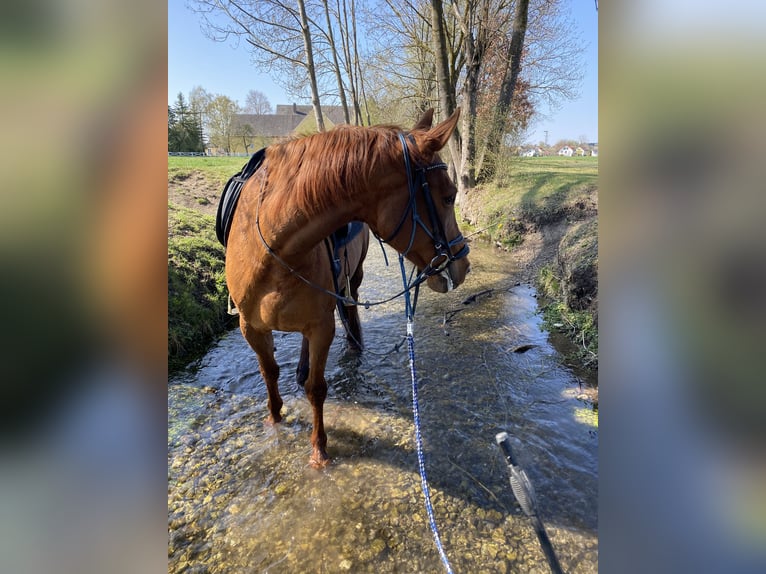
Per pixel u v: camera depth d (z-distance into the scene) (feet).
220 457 8.91
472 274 22.43
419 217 6.35
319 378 8.20
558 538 7.02
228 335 15.24
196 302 15.29
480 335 14.96
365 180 6.07
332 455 8.95
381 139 6.14
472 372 12.43
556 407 10.69
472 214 34.37
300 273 6.90
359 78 49.47
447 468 8.61
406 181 6.16
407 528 7.22
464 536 7.07
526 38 36.50
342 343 14.43
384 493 7.97
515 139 35.09
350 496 7.89
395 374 12.36
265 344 8.76
